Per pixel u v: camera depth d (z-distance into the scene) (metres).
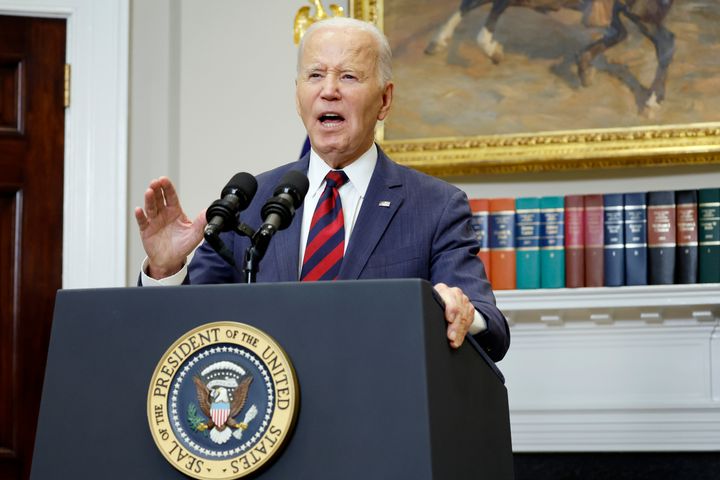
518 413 4.72
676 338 4.63
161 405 1.68
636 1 4.88
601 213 4.61
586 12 4.92
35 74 5.17
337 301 1.67
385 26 5.09
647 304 4.49
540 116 4.89
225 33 5.26
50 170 5.13
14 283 5.06
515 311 4.69
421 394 1.61
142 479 1.69
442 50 5.02
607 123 4.82
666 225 4.53
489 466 1.97
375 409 1.62
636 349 4.66
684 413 4.57
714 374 4.57
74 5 5.20
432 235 2.48
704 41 4.78
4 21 5.18
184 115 5.22
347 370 1.64
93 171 5.12
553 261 4.63
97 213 5.10
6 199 5.12
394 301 1.64
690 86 4.76
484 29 5.00
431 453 1.58
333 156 2.57
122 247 5.08
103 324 1.76
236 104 5.20
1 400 4.97
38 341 5.03
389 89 2.69
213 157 5.18
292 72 5.19
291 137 5.15
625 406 4.60
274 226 2.03
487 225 4.70
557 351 4.73
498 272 4.67
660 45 4.82
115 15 5.22
